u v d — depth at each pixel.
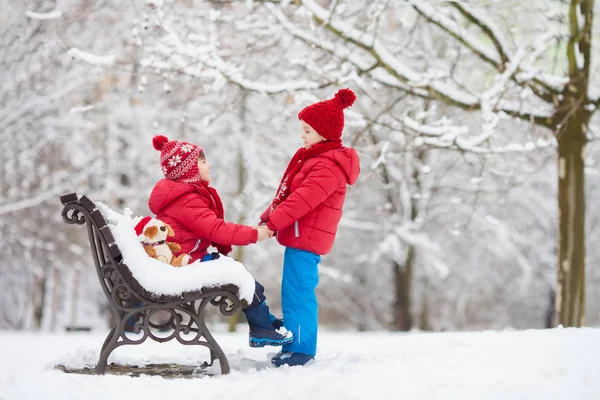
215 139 12.77
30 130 12.74
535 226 16.39
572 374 2.91
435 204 15.11
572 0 8.29
